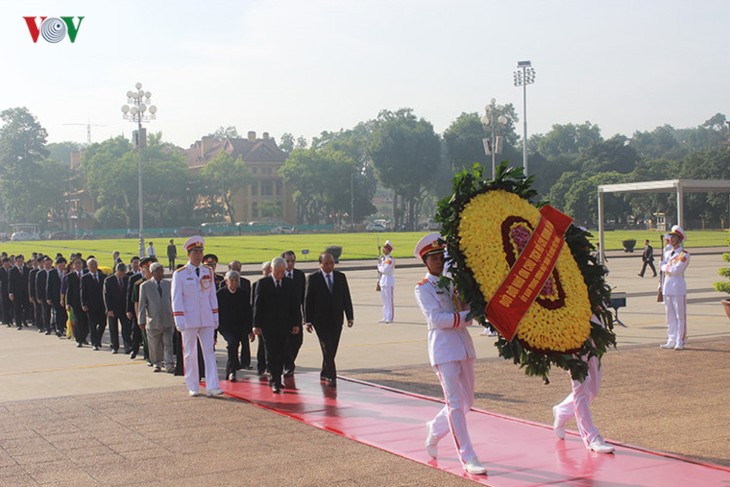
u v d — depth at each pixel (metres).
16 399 10.98
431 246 7.39
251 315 13.30
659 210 90.56
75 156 159.25
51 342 18.58
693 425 8.80
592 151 118.44
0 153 127.25
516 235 7.32
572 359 7.28
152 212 122.06
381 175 113.81
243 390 11.48
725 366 12.49
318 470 7.35
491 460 7.57
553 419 9.25
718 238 70.62
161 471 7.40
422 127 112.44
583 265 7.87
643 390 10.71
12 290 22.31
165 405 10.46
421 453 7.88
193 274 11.20
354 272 41.53
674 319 14.34
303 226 119.88
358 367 13.33
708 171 92.25
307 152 123.38
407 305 24.84
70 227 136.88
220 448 8.21
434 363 7.32
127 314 15.30
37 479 7.20
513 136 114.62
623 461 7.43
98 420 9.58
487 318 7.07
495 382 11.55
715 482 6.75
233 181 125.12
